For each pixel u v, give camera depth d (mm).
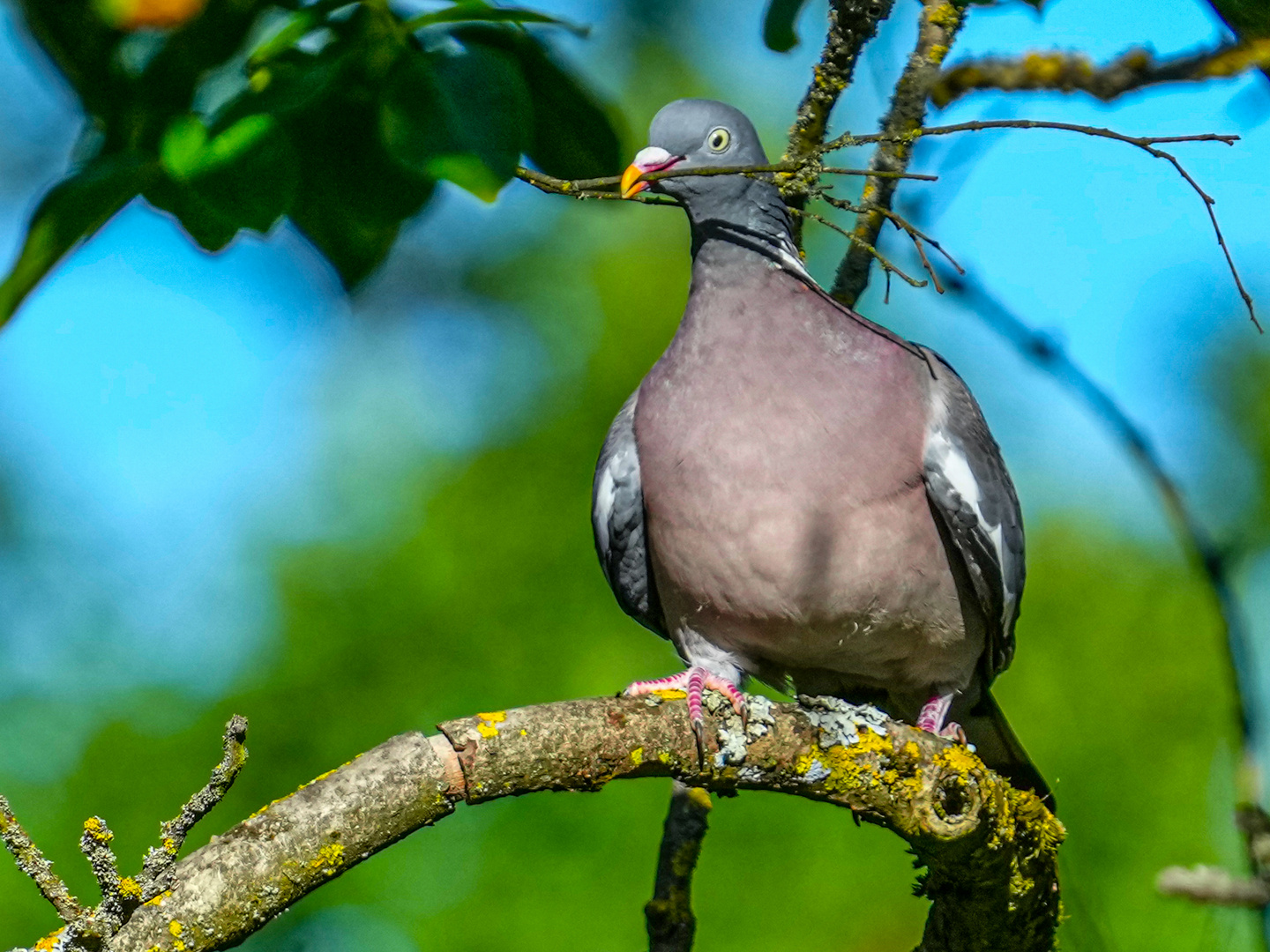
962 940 6418
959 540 7535
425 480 15430
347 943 12828
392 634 14305
